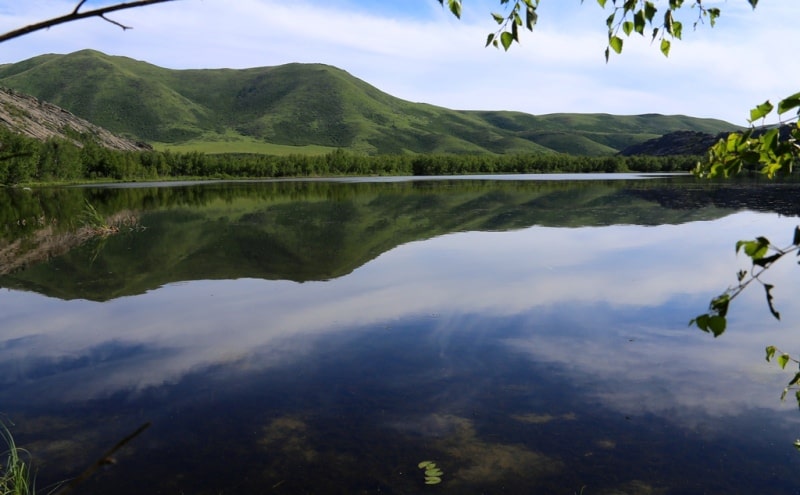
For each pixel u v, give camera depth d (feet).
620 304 38.70
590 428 21.85
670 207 107.45
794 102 7.30
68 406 24.59
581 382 26.08
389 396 25.09
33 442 21.53
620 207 108.68
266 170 371.97
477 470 19.12
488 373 27.40
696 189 161.38
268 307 39.78
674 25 9.52
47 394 25.85
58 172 281.13
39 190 206.18
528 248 62.49
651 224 82.07
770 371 26.76
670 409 23.22
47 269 54.24
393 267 53.21
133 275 51.19
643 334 32.53
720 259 54.08
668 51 9.72
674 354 29.27
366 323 35.58
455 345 31.32
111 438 21.77
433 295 42.06
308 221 92.27
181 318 37.45
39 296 43.86
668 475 18.62
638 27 9.58
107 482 18.74
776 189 157.79
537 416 22.93
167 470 19.43
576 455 19.95
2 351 31.58
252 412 23.76
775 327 32.99
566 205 114.83
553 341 31.65
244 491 18.13
